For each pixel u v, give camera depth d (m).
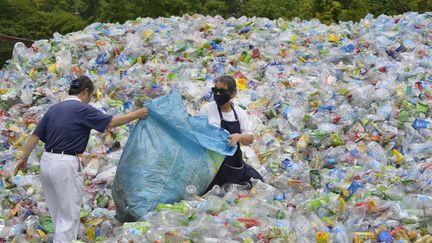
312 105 9.28
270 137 8.30
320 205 6.36
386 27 12.59
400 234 5.82
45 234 6.78
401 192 6.61
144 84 10.27
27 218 6.99
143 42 12.06
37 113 9.91
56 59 11.83
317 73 10.44
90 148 8.49
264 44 11.82
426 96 9.26
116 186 6.65
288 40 11.91
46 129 6.25
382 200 6.45
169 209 6.27
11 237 6.76
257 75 10.59
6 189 7.83
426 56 10.98
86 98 6.44
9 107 10.59
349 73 10.40
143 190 6.50
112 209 7.18
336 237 5.78
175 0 34.28
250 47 11.83
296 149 8.20
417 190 6.64
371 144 7.91
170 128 6.72
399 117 8.56
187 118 6.70
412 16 13.49
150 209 6.46
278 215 6.23
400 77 9.84
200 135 6.69
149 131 6.66
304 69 10.60
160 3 34.16
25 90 10.71
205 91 9.70
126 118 6.51
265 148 8.15
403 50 11.34
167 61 11.44
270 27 12.82
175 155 6.64
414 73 9.92
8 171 8.26
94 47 12.26
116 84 10.26
